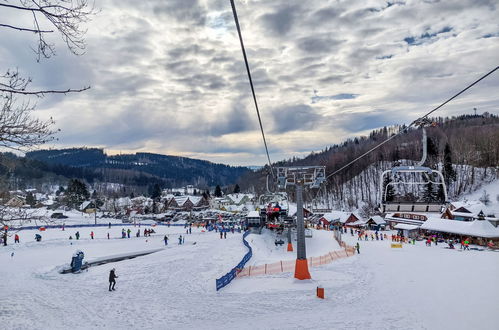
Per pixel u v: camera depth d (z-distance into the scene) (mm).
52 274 27922
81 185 127188
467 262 30688
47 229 66250
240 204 143125
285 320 14984
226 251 40562
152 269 30281
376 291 21078
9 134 7395
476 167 115188
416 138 142500
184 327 14789
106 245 47750
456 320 13586
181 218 111188
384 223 79562
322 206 125750
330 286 22953
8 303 18688
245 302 19250
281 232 59469
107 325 15469
